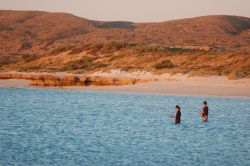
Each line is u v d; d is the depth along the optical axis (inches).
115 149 1440.7
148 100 2856.8
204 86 3213.6
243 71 3587.6
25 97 3179.1
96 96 3152.1
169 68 4072.3
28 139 1601.9
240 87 3149.6
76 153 1385.3
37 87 3863.2
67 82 3860.7
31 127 1873.8
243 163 1283.2
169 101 2787.9
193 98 2891.2
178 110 1956.2
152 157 1341.0
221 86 3193.9
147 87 3336.6
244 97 2871.6
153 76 3740.2
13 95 3312.0
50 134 1704.0
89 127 1870.1
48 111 2428.6
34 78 4136.3
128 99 2933.1
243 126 1883.6
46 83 3905.0
